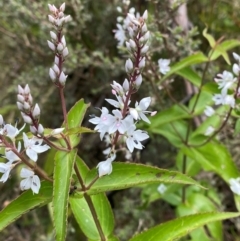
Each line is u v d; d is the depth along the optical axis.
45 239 0.34
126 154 0.29
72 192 0.19
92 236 0.21
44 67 0.41
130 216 0.36
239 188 0.26
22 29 0.39
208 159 0.29
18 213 0.18
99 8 0.41
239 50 0.38
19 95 0.15
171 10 0.31
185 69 0.29
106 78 0.40
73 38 0.39
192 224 0.20
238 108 0.24
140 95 0.37
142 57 0.16
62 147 0.18
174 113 0.30
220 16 0.38
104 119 0.16
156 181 0.18
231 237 0.35
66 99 0.42
